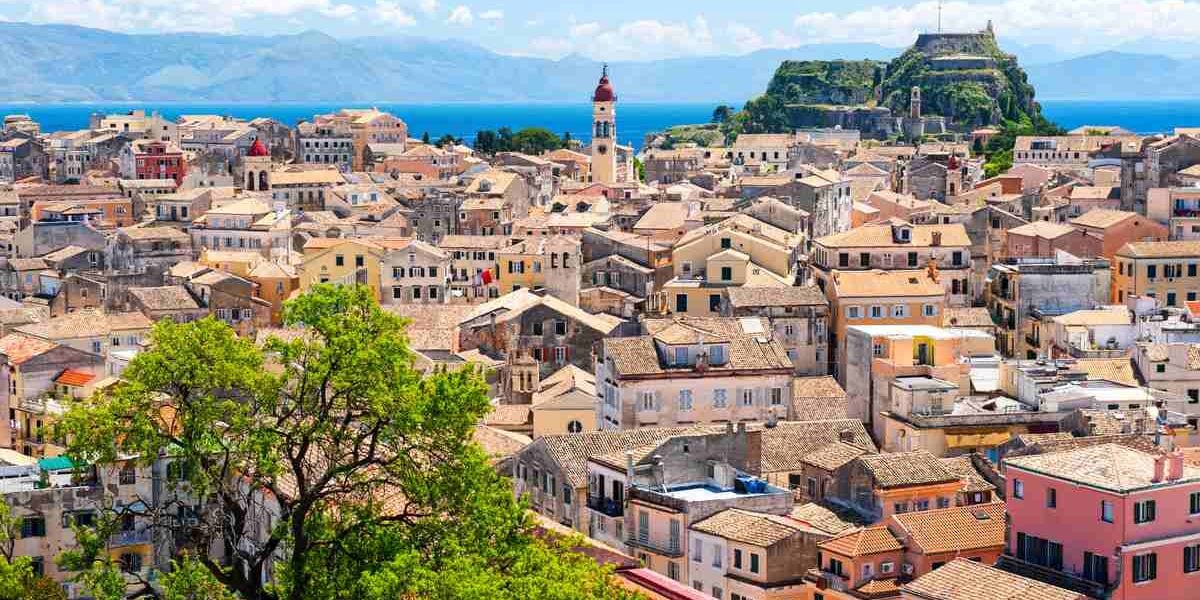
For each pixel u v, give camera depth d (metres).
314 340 118.25
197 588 111.75
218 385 115.06
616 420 194.75
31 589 134.75
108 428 114.25
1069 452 139.62
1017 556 136.88
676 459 161.88
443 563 110.25
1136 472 133.50
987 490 159.62
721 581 148.75
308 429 114.38
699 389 195.12
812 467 163.75
